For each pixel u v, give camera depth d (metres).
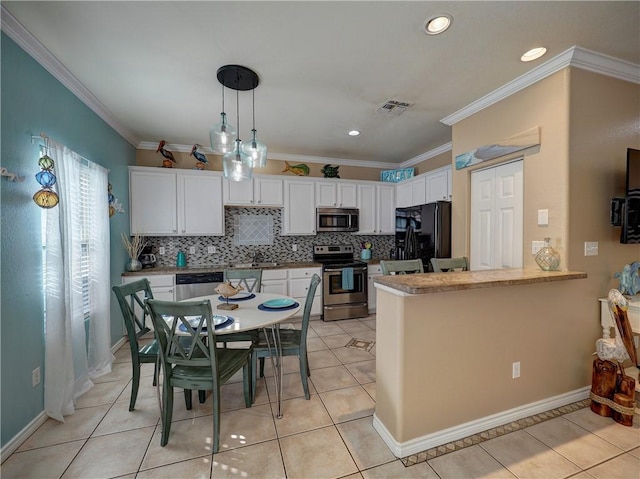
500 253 2.75
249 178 2.55
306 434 1.88
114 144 3.34
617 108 2.34
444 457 1.69
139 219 3.85
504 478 1.54
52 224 2.02
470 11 1.70
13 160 1.79
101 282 2.71
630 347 1.94
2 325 1.69
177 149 4.27
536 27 1.84
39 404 1.96
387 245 5.36
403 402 1.69
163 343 1.83
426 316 1.73
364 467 1.62
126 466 1.63
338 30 1.86
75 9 1.66
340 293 4.37
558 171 2.21
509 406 2.00
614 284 2.36
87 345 2.64
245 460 1.67
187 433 1.89
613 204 2.29
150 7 1.65
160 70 2.29
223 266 4.21
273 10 1.69
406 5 1.65
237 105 2.91
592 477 1.55
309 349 3.24
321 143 4.15
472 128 2.97
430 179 4.14
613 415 2.01
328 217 4.67
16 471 1.59
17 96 1.83
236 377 2.67
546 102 2.28
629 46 2.04
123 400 2.27
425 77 2.41
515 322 2.00
